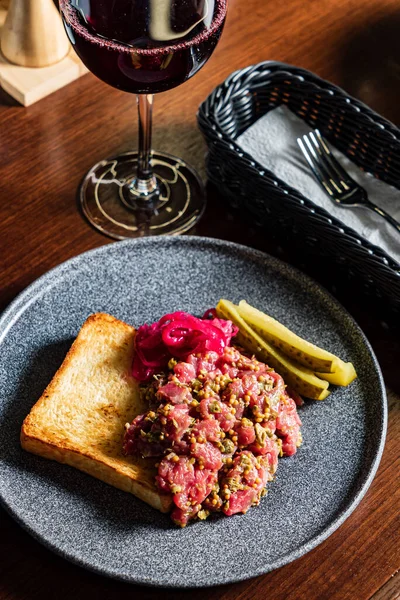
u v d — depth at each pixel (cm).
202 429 53
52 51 73
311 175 69
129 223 68
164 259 64
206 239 64
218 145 62
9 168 70
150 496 52
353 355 60
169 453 53
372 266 59
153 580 49
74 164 71
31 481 54
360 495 54
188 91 75
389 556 54
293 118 71
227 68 77
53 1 67
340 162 70
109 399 57
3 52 74
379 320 64
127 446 54
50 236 67
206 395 54
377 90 77
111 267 63
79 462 54
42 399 56
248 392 55
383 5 83
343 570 53
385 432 56
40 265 65
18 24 71
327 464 56
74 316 61
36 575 52
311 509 54
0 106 74
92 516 52
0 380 58
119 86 59
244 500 53
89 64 57
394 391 61
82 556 50
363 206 67
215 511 53
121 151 72
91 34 55
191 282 63
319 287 62
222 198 70
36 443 54
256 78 69
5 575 52
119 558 51
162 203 69
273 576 53
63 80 74
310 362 57
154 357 58
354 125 69
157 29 56
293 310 62
